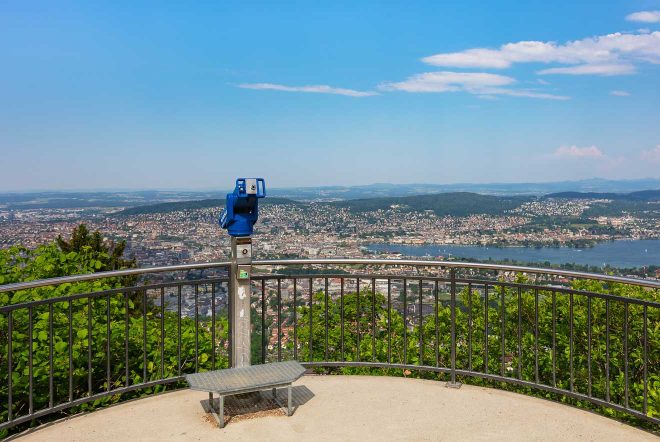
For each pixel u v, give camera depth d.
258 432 3.54
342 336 4.84
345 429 3.59
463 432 3.56
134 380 5.34
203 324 5.95
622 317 7.18
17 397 4.85
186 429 3.60
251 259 4.22
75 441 3.43
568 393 3.92
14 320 4.96
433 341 7.39
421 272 7.16
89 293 3.91
